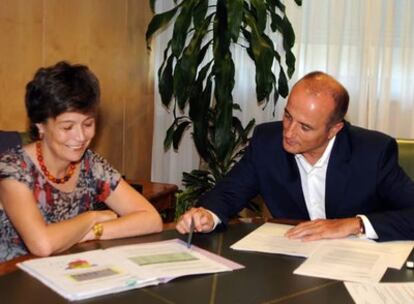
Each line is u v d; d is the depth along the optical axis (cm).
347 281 121
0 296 106
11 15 243
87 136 153
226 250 142
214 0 328
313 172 185
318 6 317
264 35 286
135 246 140
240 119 334
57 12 269
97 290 108
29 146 162
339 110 167
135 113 341
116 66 318
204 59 331
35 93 148
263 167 189
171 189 299
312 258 136
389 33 306
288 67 299
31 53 255
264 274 124
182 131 318
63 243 138
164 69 305
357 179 182
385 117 311
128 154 337
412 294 114
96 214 153
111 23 310
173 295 110
